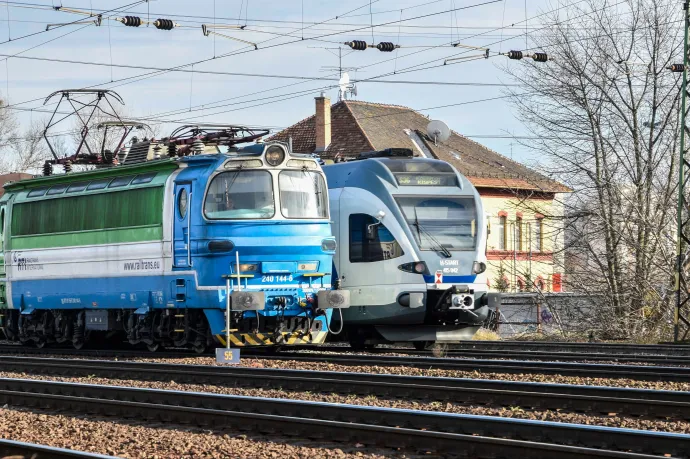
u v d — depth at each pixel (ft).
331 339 119.96
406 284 105.50
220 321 94.02
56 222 114.52
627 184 161.68
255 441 52.42
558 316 162.50
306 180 98.07
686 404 55.52
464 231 108.88
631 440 46.21
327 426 51.98
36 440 54.34
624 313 154.30
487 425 50.98
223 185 93.76
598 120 161.89
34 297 118.32
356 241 109.19
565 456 42.63
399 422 54.39
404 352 111.65
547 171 165.89
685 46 135.54
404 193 107.65
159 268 98.63
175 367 83.97
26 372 91.09
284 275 95.86
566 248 164.35
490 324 162.91
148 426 58.13
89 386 71.31
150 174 101.81
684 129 135.64
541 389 65.26
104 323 108.06
